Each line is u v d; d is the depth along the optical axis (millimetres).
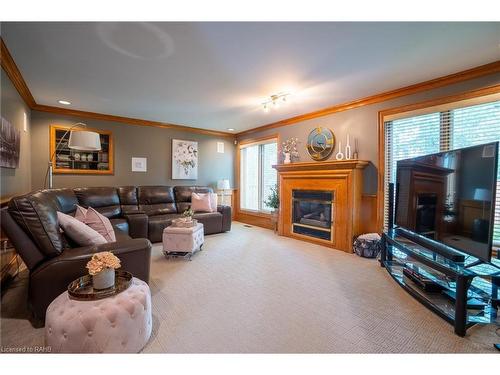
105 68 2611
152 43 2119
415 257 2221
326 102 3822
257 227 5684
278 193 5023
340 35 2004
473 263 1891
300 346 1550
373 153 3572
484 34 1976
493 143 1682
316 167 4047
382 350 1521
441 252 2021
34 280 1655
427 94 2994
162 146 5398
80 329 1298
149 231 4105
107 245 1937
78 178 4402
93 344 1315
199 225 3682
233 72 2711
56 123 4152
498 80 2480
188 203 5191
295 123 4809
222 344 1561
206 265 3031
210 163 6168
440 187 2193
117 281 1620
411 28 1904
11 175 2709
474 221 1815
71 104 3916
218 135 6293
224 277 2654
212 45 2156
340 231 3729
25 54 2305
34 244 1711
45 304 1680
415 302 2111
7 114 2566
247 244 4066
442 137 2898
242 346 1545
